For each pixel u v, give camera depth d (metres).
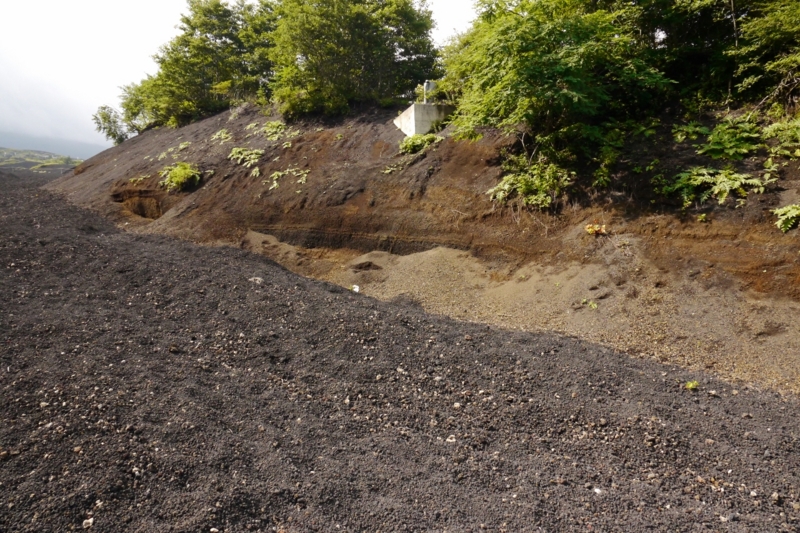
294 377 4.55
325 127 14.28
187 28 21.69
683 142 8.03
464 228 9.00
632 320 6.35
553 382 4.75
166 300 6.02
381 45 15.58
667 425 4.12
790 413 4.48
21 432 3.14
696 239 6.83
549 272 7.65
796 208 6.18
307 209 10.95
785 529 3.03
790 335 5.48
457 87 11.73
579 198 8.18
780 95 7.73
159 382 4.03
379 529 2.78
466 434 3.89
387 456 3.51
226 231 11.35
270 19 21.38
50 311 5.23
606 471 3.55
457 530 2.82
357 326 5.62
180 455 3.13
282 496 2.93
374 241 9.77
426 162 10.58
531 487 3.30
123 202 14.61
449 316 7.34
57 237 8.34
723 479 3.52
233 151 14.12
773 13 7.48
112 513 2.63
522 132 9.51
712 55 8.67
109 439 3.17
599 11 7.85
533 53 7.78
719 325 5.89
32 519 2.50
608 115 9.23
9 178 21.78
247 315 5.72
